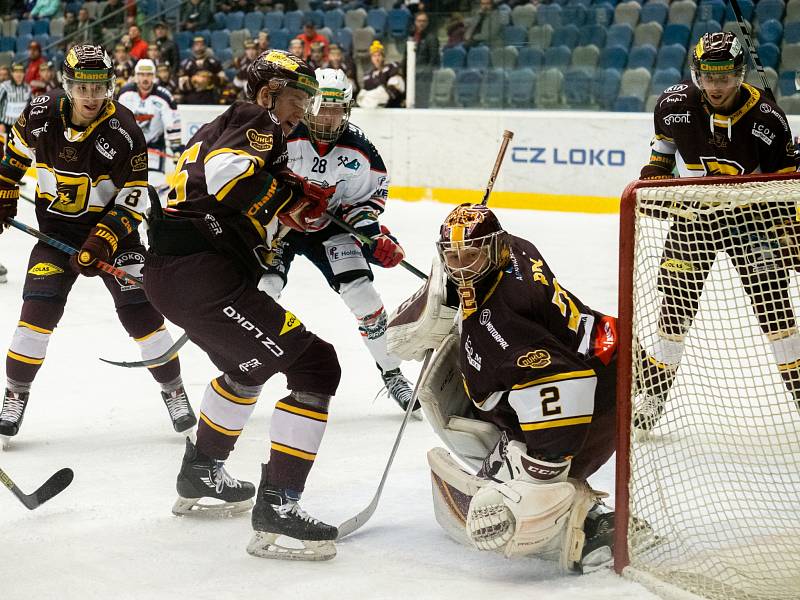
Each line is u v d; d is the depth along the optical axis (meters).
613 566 7.44
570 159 29.77
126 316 10.88
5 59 42.94
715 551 7.59
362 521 8.28
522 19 31.12
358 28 36.09
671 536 7.85
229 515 8.81
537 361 7.16
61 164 10.41
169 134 24.09
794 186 7.74
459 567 7.62
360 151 11.29
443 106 32.41
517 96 31.28
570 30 30.67
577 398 7.14
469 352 7.54
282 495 7.78
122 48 37.75
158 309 7.94
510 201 30.91
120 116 10.44
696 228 9.55
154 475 9.89
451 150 31.72
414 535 8.31
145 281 7.89
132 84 24.17
